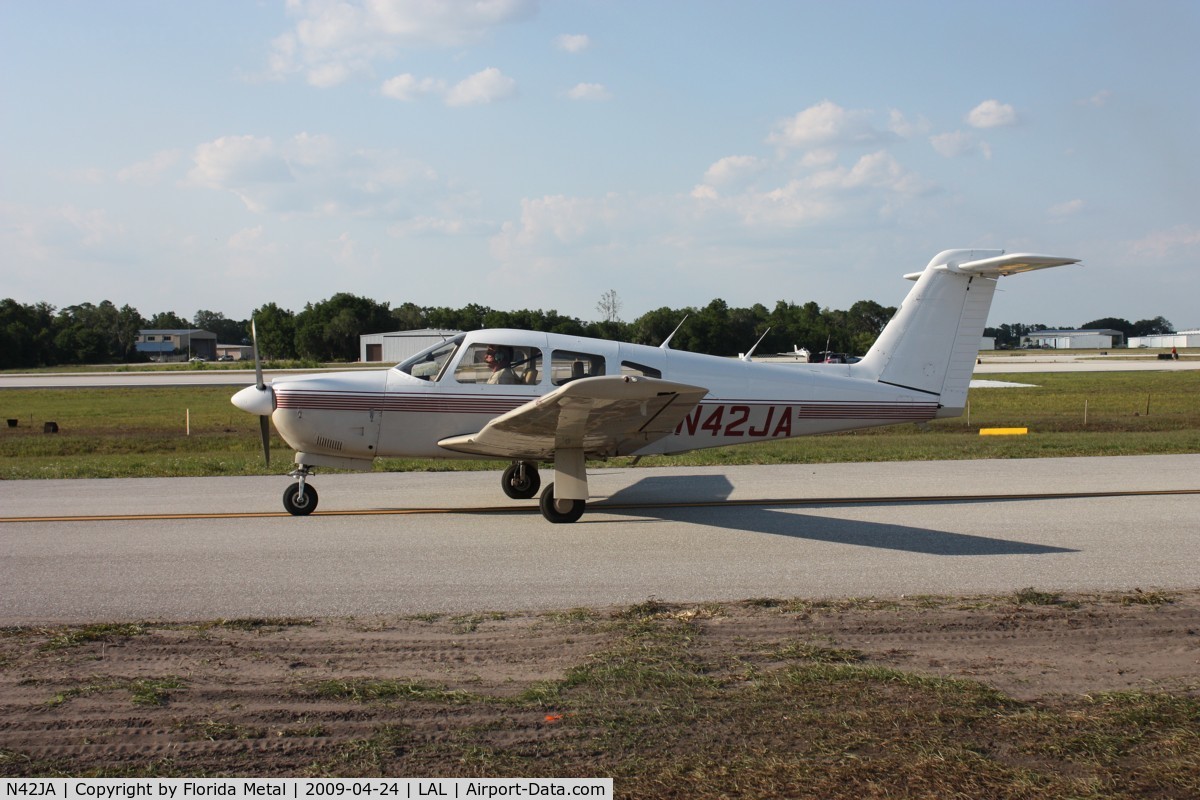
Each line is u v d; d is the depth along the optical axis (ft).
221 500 32.63
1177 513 28.78
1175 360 220.43
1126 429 65.31
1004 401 93.66
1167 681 14.02
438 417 29.63
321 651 15.47
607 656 15.06
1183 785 10.83
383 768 11.31
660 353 31.24
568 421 25.73
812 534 25.93
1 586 20.02
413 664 14.84
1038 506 30.32
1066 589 19.49
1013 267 32.35
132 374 172.04
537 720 12.62
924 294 33.19
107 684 13.82
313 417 29.07
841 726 12.36
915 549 23.80
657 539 25.31
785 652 15.21
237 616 17.69
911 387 33.32
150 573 21.27
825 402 32.24
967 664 14.76
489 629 16.74
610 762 11.46
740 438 31.78
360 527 27.22
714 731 12.26
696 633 16.33
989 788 10.78
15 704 13.08
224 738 12.07
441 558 22.91
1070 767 11.28
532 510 30.25
